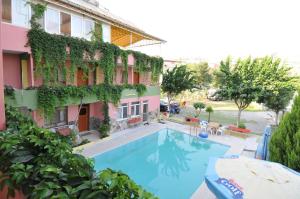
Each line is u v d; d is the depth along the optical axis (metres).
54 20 12.14
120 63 16.16
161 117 21.91
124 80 16.88
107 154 12.59
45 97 11.14
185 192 9.09
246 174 5.81
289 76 17.88
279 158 7.42
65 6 12.09
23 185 2.83
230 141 15.74
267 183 5.37
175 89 22.66
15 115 5.93
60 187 2.46
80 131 15.52
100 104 15.77
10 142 3.39
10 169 3.02
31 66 10.88
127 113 17.41
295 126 7.12
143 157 12.96
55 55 11.52
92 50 13.52
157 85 20.84
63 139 3.95
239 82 18.27
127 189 2.26
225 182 5.50
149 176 10.61
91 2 19.14
